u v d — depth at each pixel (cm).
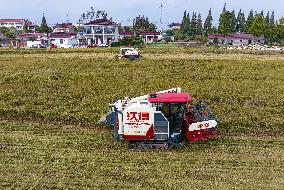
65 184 1370
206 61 4366
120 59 4581
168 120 1695
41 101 2473
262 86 2992
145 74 3512
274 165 1542
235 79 3338
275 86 2998
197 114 1845
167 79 3275
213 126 1784
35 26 15562
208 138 1797
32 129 1980
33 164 1532
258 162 1571
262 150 1703
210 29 13462
